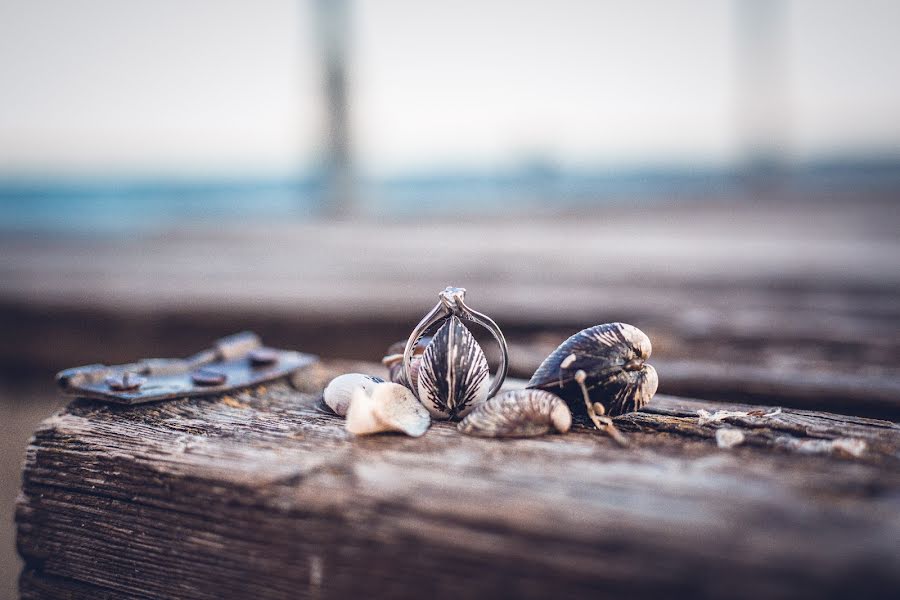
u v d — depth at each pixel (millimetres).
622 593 185
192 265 897
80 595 223
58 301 578
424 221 1791
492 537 191
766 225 1440
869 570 177
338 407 236
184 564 214
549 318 489
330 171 1823
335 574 202
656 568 184
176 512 214
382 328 515
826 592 178
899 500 192
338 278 743
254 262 929
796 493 195
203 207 4762
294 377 267
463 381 224
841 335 390
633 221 1691
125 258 1012
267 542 206
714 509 190
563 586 188
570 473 203
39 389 581
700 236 1216
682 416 232
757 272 714
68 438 226
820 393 288
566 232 1412
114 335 568
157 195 6355
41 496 226
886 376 301
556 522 189
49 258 1026
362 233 1439
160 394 240
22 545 228
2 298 593
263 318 538
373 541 198
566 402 226
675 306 531
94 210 4914
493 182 6461
